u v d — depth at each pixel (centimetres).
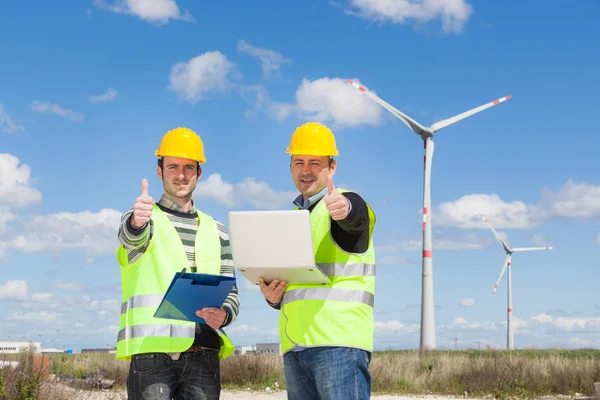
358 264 371
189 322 411
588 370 1529
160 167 446
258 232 336
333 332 360
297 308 370
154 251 418
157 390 401
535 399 1368
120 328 419
